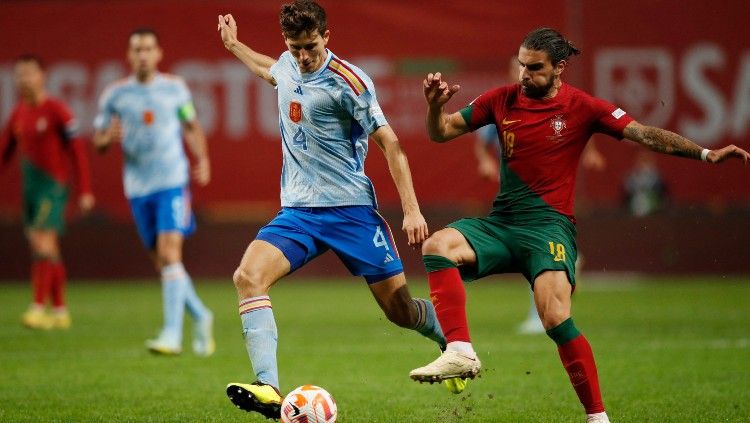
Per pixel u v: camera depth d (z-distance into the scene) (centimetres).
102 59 7212
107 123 3666
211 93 7212
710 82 7088
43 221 4500
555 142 2122
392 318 2361
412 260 7025
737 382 2817
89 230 7219
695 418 2303
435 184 7112
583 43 7112
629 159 7119
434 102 2122
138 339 4009
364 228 2256
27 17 7206
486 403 2547
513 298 6022
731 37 7062
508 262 2150
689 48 7088
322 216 2233
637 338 3878
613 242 7062
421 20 7112
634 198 7031
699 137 7094
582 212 7112
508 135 2148
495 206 2195
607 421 2047
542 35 2103
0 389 2748
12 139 4638
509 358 3356
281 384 2877
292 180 2256
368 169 7038
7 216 7219
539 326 4188
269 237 2208
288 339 4000
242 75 7200
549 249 2083
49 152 4506
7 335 4156
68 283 7206
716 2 7062
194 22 7194
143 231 3638
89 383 2855
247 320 2134
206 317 3556
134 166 3591
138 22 7212
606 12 7088
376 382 2902
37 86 4509
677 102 7100
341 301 5819
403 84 7138
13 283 7175
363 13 7144
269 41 7075
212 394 2669
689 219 7019
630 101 7119
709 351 3472
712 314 4809
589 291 6241
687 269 7031
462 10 7088
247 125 7212
